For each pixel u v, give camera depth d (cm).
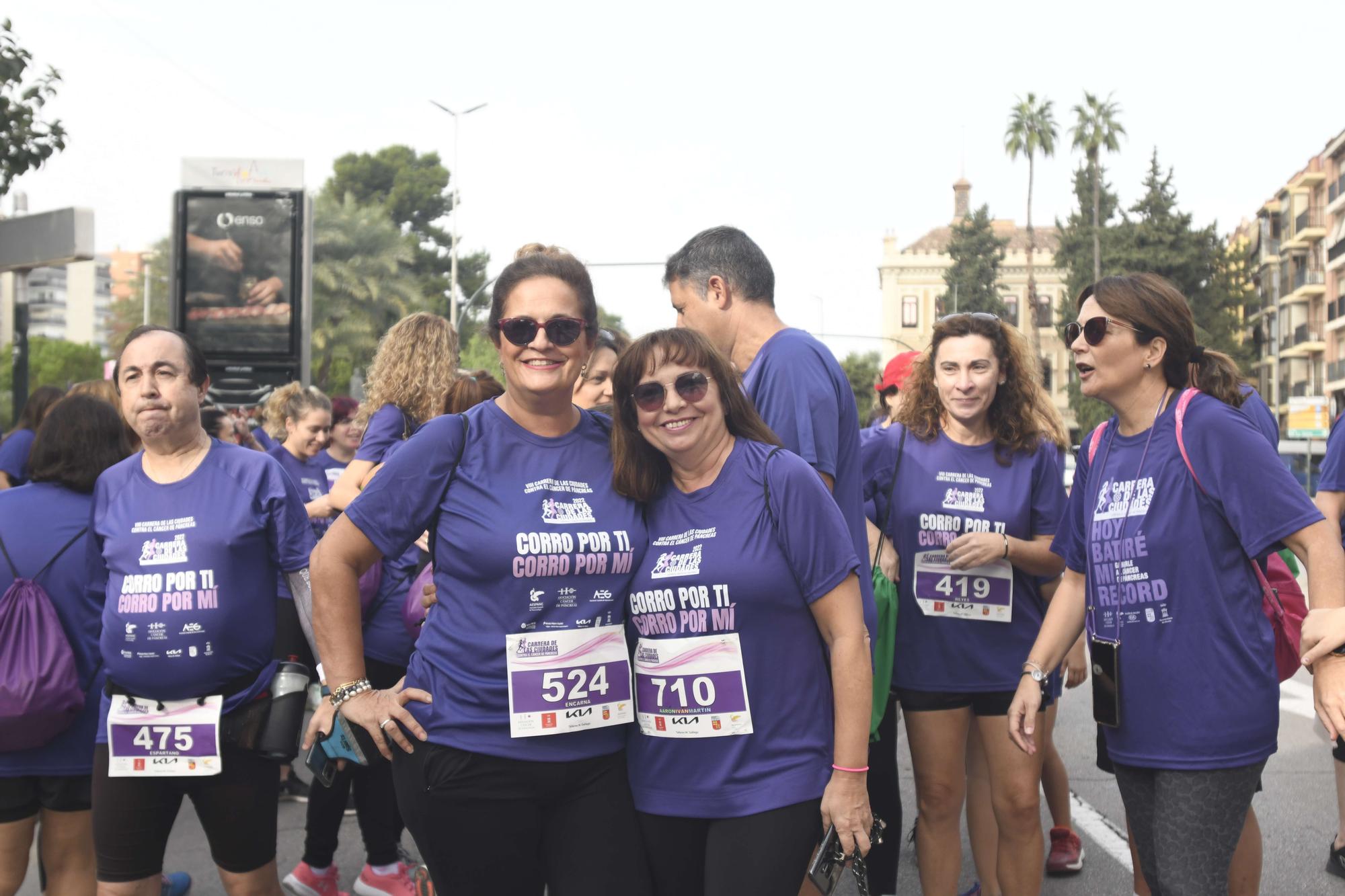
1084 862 523
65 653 363
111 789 349
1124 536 321
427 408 495
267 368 1609
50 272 13350
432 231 7462
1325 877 502
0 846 374
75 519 379
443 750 289
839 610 291
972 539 416
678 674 293
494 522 290
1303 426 3819
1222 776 307
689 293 384
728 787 291
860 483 379
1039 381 438
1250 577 312
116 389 447
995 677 417
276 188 1612
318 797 464
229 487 360
